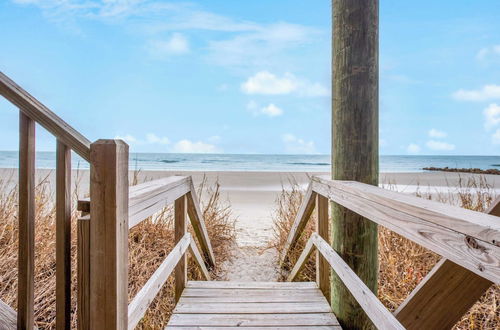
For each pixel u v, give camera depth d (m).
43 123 1.11
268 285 2.56
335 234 2.05
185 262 2.47
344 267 1.67
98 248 1.00
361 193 1.42
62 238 1.12
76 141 1.11
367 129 1.96
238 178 15.48
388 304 2.44
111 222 1.00
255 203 8.02
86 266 1.02
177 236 2.38
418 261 2.74
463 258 0.70
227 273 3.53
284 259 3.53
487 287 1.38
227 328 1.89
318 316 2.05
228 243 4.36
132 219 1.18
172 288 2.72
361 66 1.95
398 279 2.52
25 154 1.15
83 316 1.03
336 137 2.06
